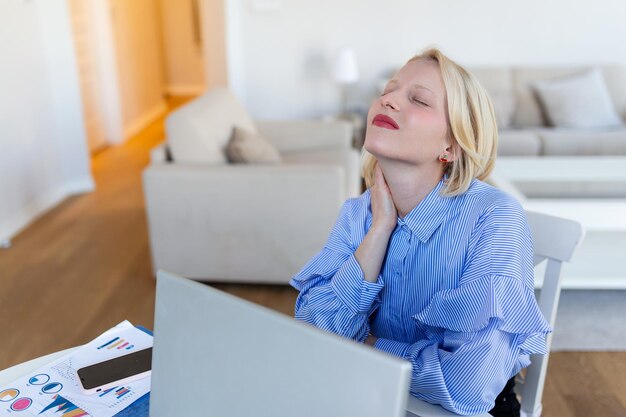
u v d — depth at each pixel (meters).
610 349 2.35
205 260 2.88
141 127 6.27
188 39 7.64
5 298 2.84
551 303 1.42
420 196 1.04
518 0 4.62
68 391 1.02
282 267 2.84
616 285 2.46
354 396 0.56
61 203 4.11
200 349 0.68
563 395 2.09
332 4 4.68
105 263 3.20
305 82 4.87
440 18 4.68
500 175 3.22
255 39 4.77
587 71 4.43
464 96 0.95
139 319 2.65
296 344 0.60
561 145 3.96
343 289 1.06
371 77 4.84
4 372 1.08
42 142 3.98
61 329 2.57
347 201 1.19
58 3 4.00
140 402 0.99
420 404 0.96
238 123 3.36
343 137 3.71
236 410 0.66
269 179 2.71
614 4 4.60
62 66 4.10
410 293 1.07
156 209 2.82
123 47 5.82
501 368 0.94
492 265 0.95
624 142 3.96
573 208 2.83
